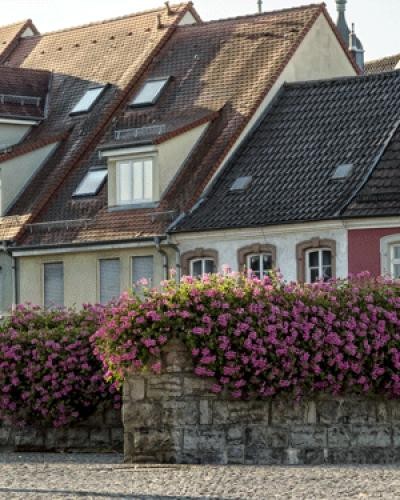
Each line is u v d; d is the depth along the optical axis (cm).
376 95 4819
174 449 2603
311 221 4406
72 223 5150
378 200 4331
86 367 3038
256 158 4856
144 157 4991
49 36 6256
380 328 2691
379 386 2691
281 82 5116
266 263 4572
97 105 5584
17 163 5444
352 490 2108
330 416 2653
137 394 2633
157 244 4797
